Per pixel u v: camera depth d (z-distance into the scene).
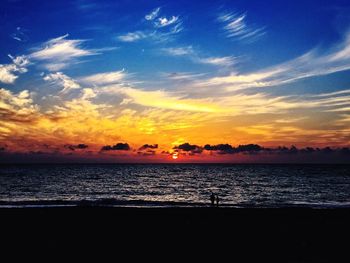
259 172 155.75
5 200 44.31
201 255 15.94
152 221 22.81
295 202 45.03
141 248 16.91
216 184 80.19
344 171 167.00
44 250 16.44
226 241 18.23
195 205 38.12
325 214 25.70
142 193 58.72
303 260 15.34
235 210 27.55
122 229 20.69
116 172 149.88
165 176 117.81
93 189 66.06
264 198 50.66
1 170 168.38
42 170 171.25
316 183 82.69
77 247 16.97
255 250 16.72
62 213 25.83
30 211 26.67
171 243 17.80
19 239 18.30
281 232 20.12
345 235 19.50
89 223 22.22
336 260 15.31
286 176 117.31
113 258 15.41
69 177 106.00
